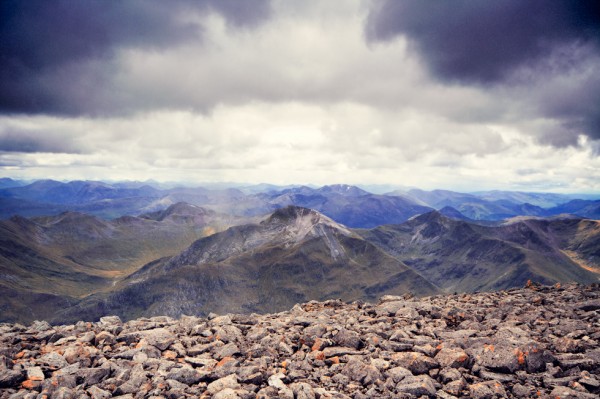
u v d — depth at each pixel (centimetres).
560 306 2441
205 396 1285
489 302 2720
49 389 1323
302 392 1277
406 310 2300
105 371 1473
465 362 1502
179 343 1803
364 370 1453
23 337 1919
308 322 2155
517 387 1312
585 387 1298
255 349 1673
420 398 1261
